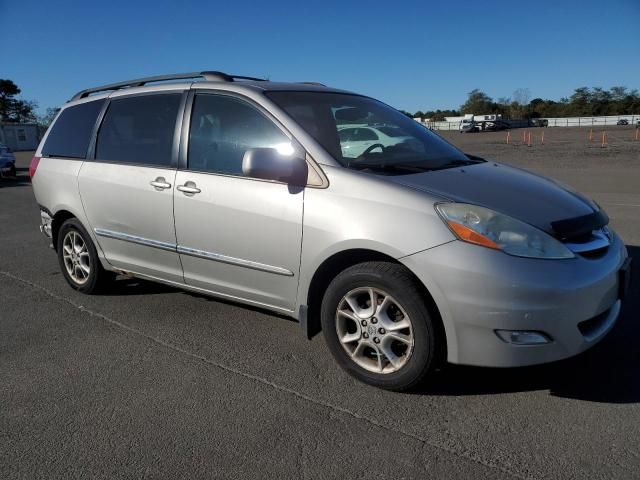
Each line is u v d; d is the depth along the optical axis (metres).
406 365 3.13
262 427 2.96
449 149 4.25
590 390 3.21
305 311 3.51
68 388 3.44
